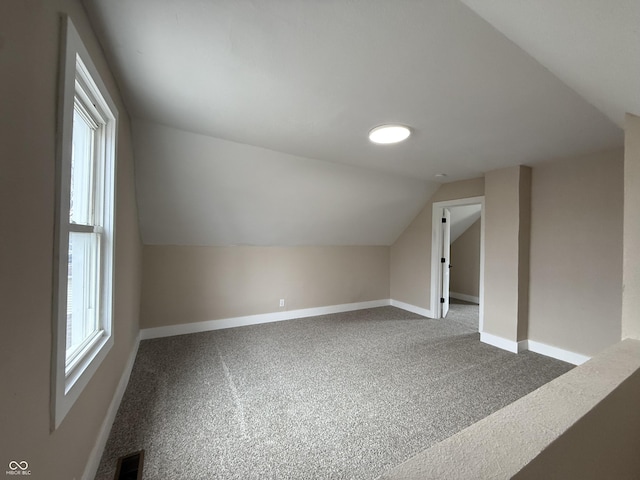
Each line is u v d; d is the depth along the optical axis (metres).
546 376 2.63
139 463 1.56
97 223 1.67
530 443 0.60
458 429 1.89
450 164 3.32
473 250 5.94
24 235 0.79
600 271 2.77
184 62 1.52
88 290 1.64
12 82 0.73
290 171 3.29
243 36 1.29
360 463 1.59
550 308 3.12
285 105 1.96
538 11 0.86
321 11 1.12
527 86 1.63
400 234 5.25
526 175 3.28
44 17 0.88
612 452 0.90
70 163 1.05
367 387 2.41
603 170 2.75
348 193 3.95
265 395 2.27
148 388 2.35
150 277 3.53
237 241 4.03
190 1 1.10
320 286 4.77
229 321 4.04
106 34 1.31
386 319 4.53
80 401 1.27
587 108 1.87
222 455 1.63
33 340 0.85
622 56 0.90
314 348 3.29
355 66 1.49
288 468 1.55
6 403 0.71
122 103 1.99
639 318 1.32
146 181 2.87
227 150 2.81
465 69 1.48
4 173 0.70
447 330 3.98
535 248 3.26
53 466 0.98
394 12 1.11
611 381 0.90
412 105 1.91
